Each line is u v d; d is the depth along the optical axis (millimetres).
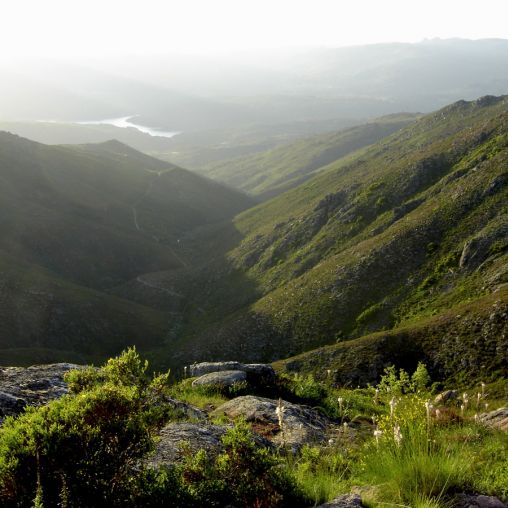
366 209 128500
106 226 181750
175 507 4910
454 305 70250
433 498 4996
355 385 55469
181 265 174875
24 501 4219
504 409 11227
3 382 9031
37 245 152500
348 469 6941
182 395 13688
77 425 4637
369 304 86250
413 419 6629
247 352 95250
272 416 10945
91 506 4418
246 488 5246
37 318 112688
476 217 87312
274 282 128125
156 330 126125
